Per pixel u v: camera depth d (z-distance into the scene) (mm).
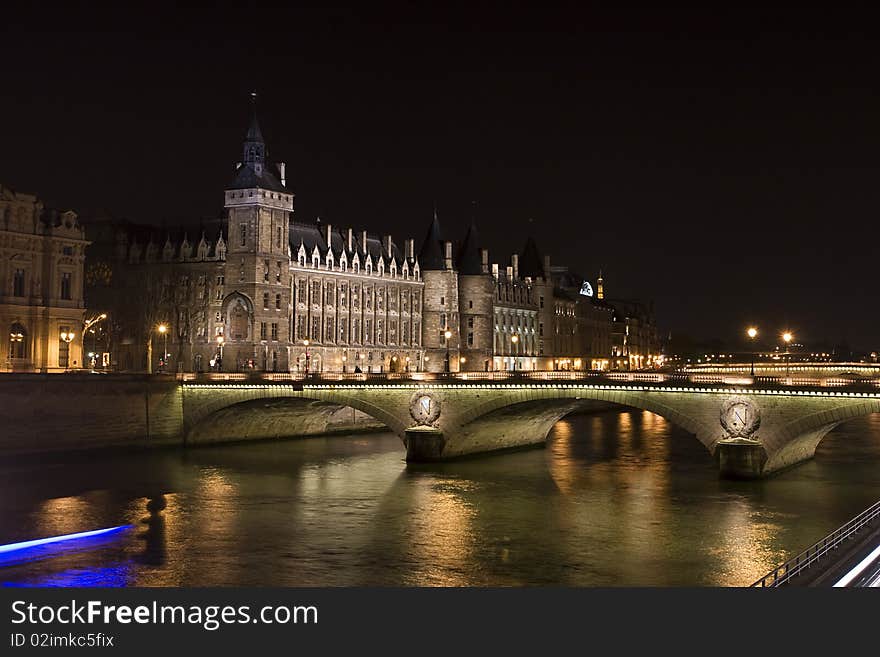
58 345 132500
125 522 75562
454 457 112188
